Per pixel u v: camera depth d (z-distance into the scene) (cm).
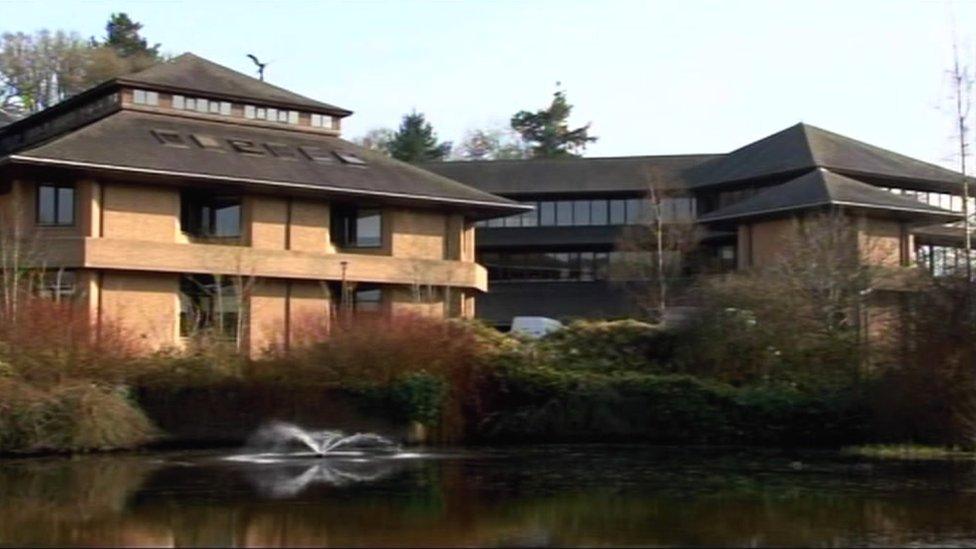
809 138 6775
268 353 3931
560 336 4431
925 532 2080
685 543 1952
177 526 2075
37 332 3497
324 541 1934
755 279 4534
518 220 7512
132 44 10319
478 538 1973
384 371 3891
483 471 3016
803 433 3838
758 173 6706
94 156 4453
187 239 4875
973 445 3478
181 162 4678
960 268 3678
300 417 3800
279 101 5425
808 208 5694
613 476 2908
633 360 4353
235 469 3011
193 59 5512
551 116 11831
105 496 2467
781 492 2595
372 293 5331
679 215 6962
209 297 4838
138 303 4681
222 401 3762
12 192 4566
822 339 4188
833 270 4397
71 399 3394
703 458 3391
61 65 9038
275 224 5016
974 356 3462
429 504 2373
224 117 5309
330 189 4934
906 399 3566
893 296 4084
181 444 3694
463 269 5394
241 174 4753
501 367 4078
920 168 6769
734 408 3925
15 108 8744
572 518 2202
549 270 7388
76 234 4597
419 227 5397
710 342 4253
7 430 3297
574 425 4031
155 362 3759
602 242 7206
